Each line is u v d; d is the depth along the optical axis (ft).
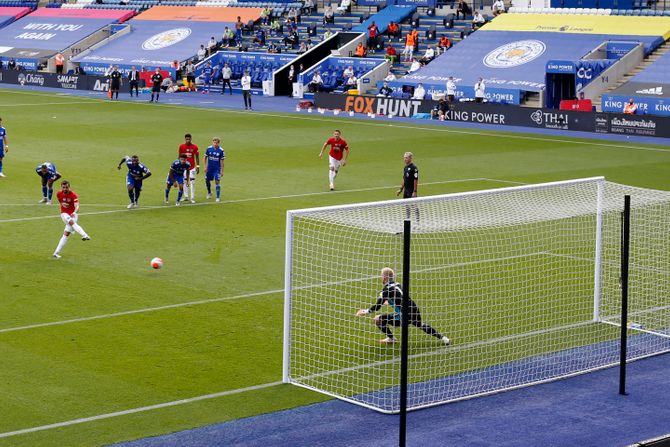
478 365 73.05
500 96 242.37
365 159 170.30
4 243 107.14
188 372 70.44
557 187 82.74
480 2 302.66
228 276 95.20
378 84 263.29
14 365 71.10
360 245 102.89
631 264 98.73
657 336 80.74
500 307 85.10
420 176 152.76
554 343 77.87
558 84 243.19
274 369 71.41
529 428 61.98
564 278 93.56
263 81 287.69
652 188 141.49
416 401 66.28
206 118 228.02
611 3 277.64
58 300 86.74
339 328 79.71
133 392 66.54
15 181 145.28
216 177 131.85
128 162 124.88
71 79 300.61
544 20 272.72
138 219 120.16
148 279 93.81
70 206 102.22
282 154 174.81
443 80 255.50
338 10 315.37
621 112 218.79
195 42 321.93
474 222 82.53
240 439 59.36
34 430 60.08
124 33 340.39
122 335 77.97
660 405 66.28
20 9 377.09
